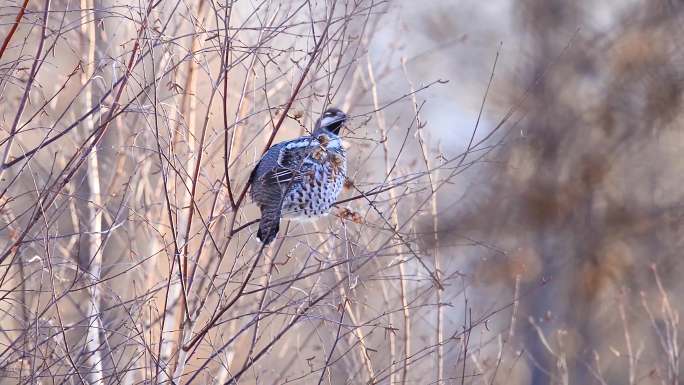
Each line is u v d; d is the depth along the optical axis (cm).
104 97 1095
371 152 1309
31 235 1168
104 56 1200
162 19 1238
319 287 1148
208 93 1337
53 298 1059
